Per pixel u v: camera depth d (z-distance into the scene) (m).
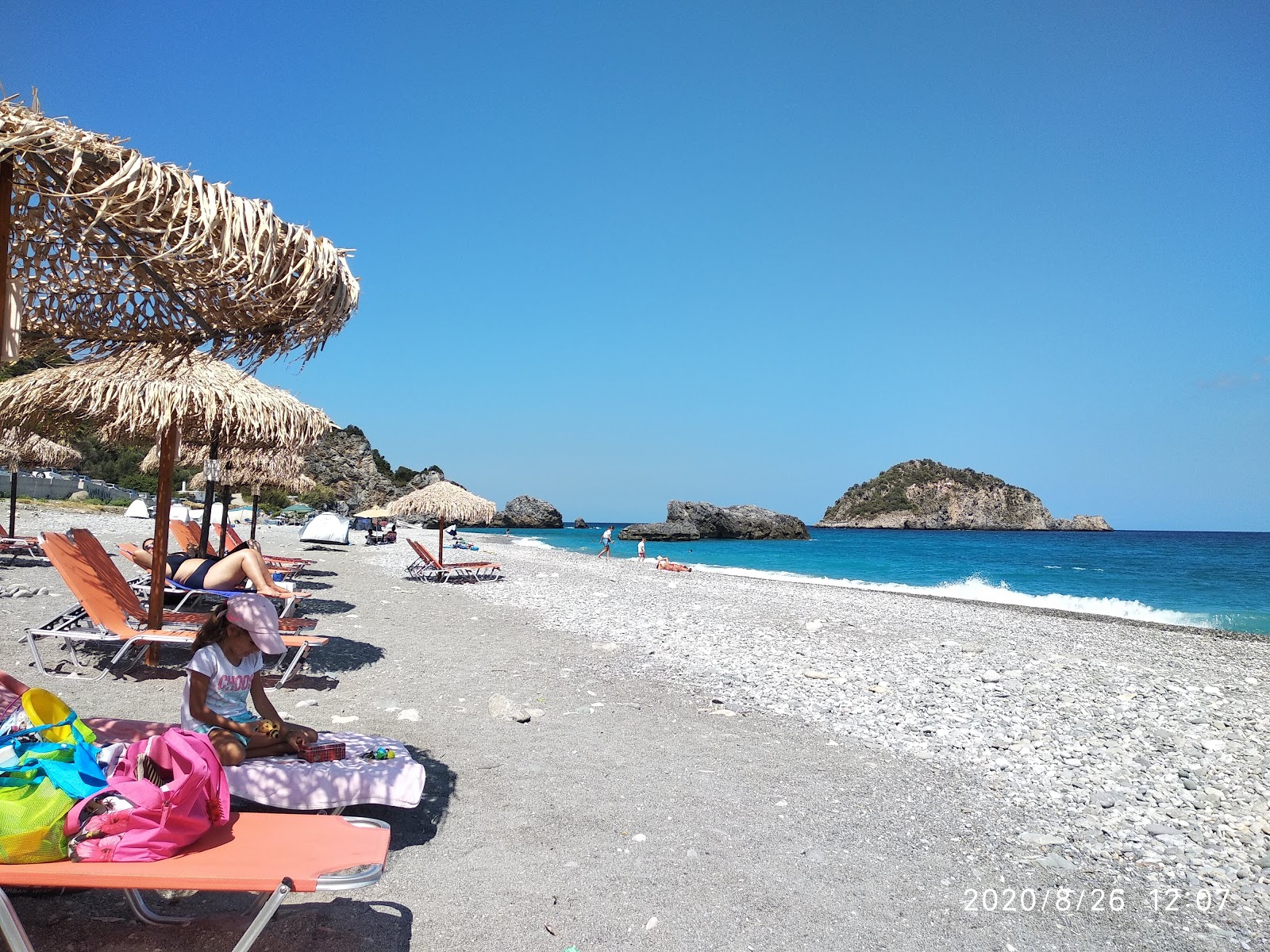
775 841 4.20
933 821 4.65
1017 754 6.12
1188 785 5.61
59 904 3.14
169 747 2.87
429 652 8.74
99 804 2.66
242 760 3.75
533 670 8.08
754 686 7.88
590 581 19.31
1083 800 5.21
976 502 195.62
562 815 4.37
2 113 2.49
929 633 12.51
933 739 6.38
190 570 8.27
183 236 2.60
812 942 3.24
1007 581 34.34
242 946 2.39
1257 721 7.64
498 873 3.65
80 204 2.76
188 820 2.67
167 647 7.71
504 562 24.84
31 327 3.49
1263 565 46.34
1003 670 9.55
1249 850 4.55
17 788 2.52
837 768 5.50
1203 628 17.39
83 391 6.54
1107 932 3.52
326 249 3.07
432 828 4.09
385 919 3.21
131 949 2.86
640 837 4.14
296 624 7.40
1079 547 77.19
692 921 3.34
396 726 5.86
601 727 6.13
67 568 6.34
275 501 57.84
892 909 3.57
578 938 3.16
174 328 3.52
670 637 10.59
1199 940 3.51
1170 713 7.79
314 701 6.39
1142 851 4.45
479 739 5.65
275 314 3.16
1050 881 3.99
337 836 2.89
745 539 90.25
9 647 7.13
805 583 25.80
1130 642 13.45
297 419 7.53
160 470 7.00
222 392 7.02
